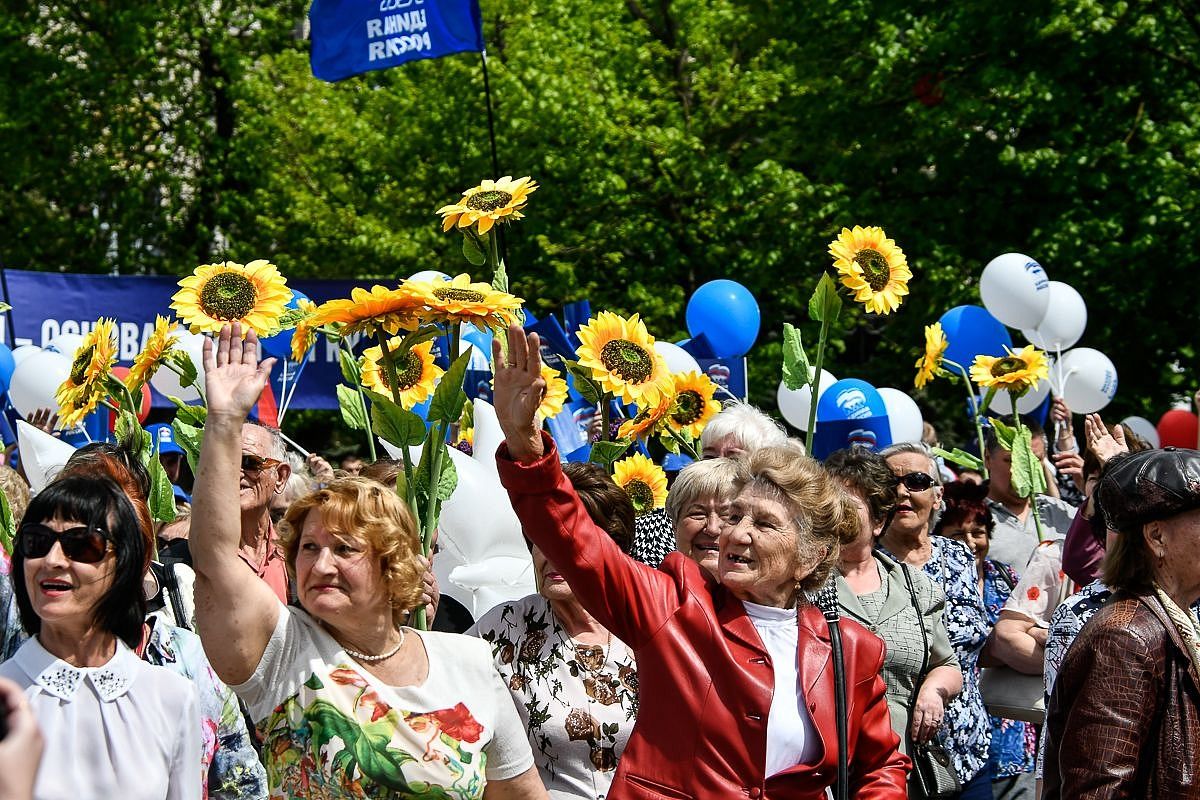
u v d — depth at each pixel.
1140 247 13.55
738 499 3.53
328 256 15.92
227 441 3.12
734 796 3.29
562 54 15.23
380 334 4.15
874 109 15.36
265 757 3.18
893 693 5.03
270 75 17.16
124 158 17.38
